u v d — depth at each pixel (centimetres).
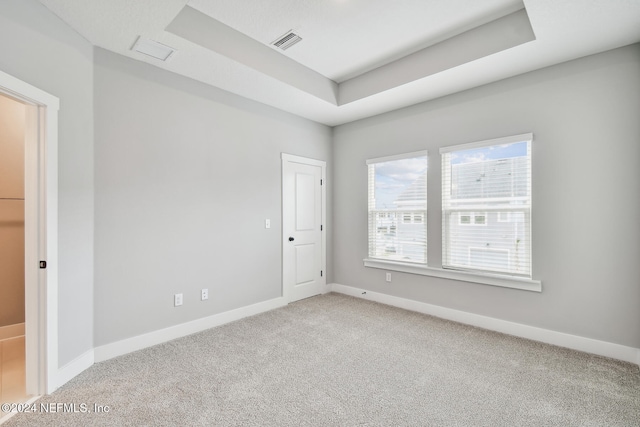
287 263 388
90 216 228
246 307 340
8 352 251
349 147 431
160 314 271
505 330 291
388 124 385
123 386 200
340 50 287
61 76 202
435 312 341
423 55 286
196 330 295
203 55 248
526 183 280
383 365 229
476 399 187
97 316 234
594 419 168
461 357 242
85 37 223
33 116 189
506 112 289
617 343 238
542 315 272
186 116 288
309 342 271
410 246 367
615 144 238
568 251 259
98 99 235
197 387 199
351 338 279
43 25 189
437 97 336
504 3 222
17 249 283
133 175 254
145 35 220
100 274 236
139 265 258
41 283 190
